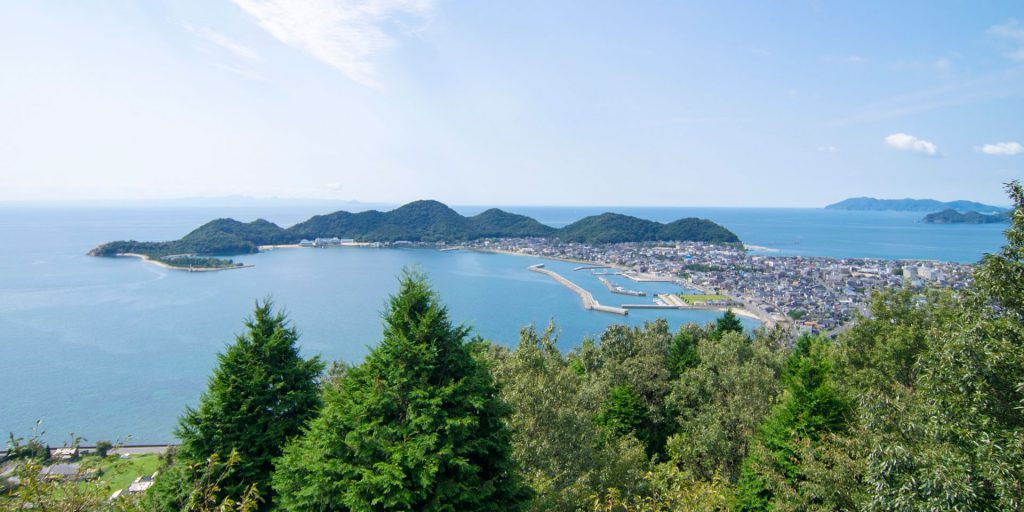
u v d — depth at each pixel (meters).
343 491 15.61
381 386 16.58
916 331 29.78
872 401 17.95
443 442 15.90
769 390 36.00
